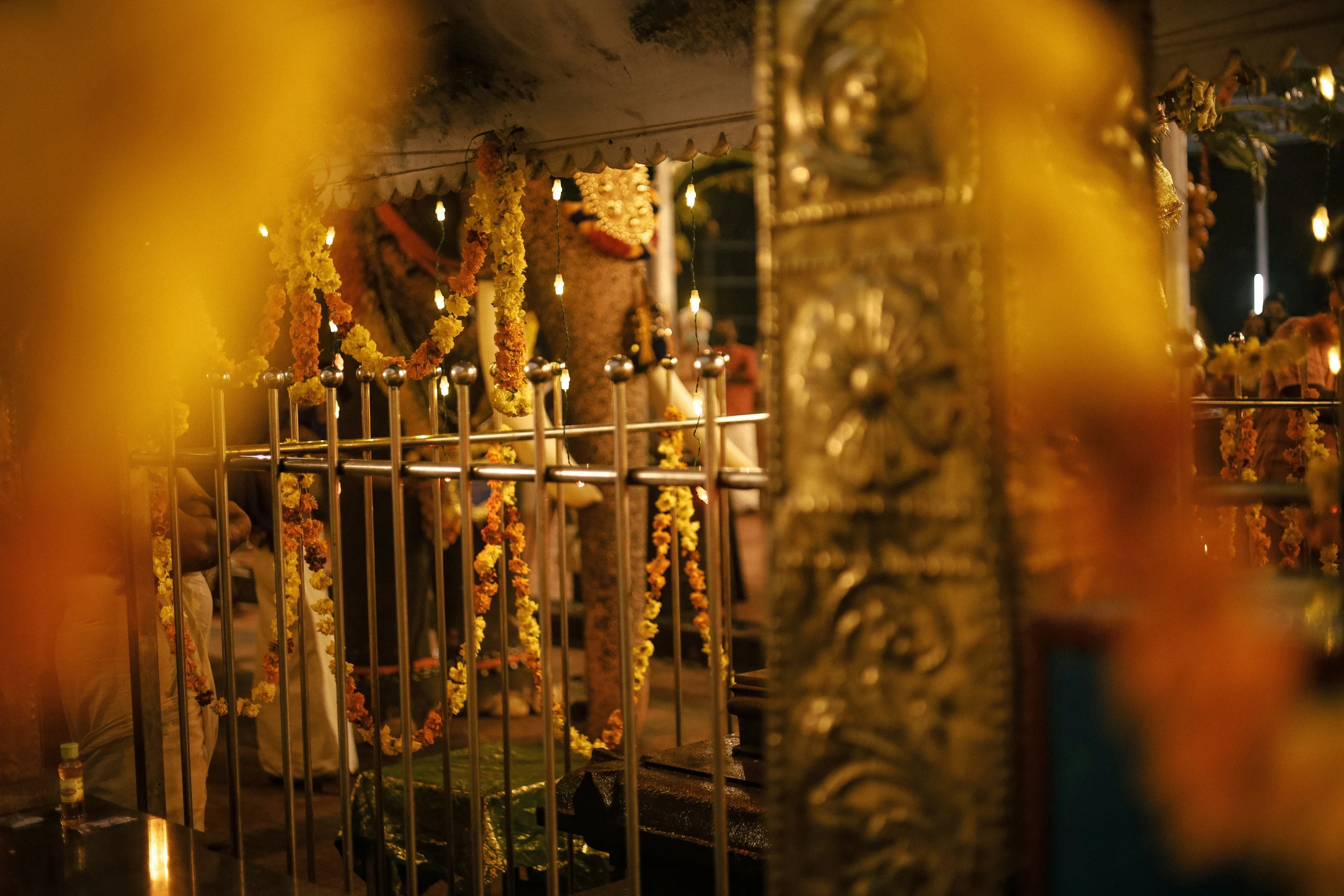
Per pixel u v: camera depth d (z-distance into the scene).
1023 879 1.23
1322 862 1.13
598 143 2.75
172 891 2.15
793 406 1.32
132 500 2.79
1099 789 1.21
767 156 1.32
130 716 2.89
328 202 3.08
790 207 1.31
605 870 2.87
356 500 4.23
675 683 3.17
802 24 1.30
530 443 3.52
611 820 2.27
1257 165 4.08
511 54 2.47
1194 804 1.18
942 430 1.23
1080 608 1.25
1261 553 3.20
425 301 3.84
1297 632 1.17
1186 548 1.33
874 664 1.28
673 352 3.80
